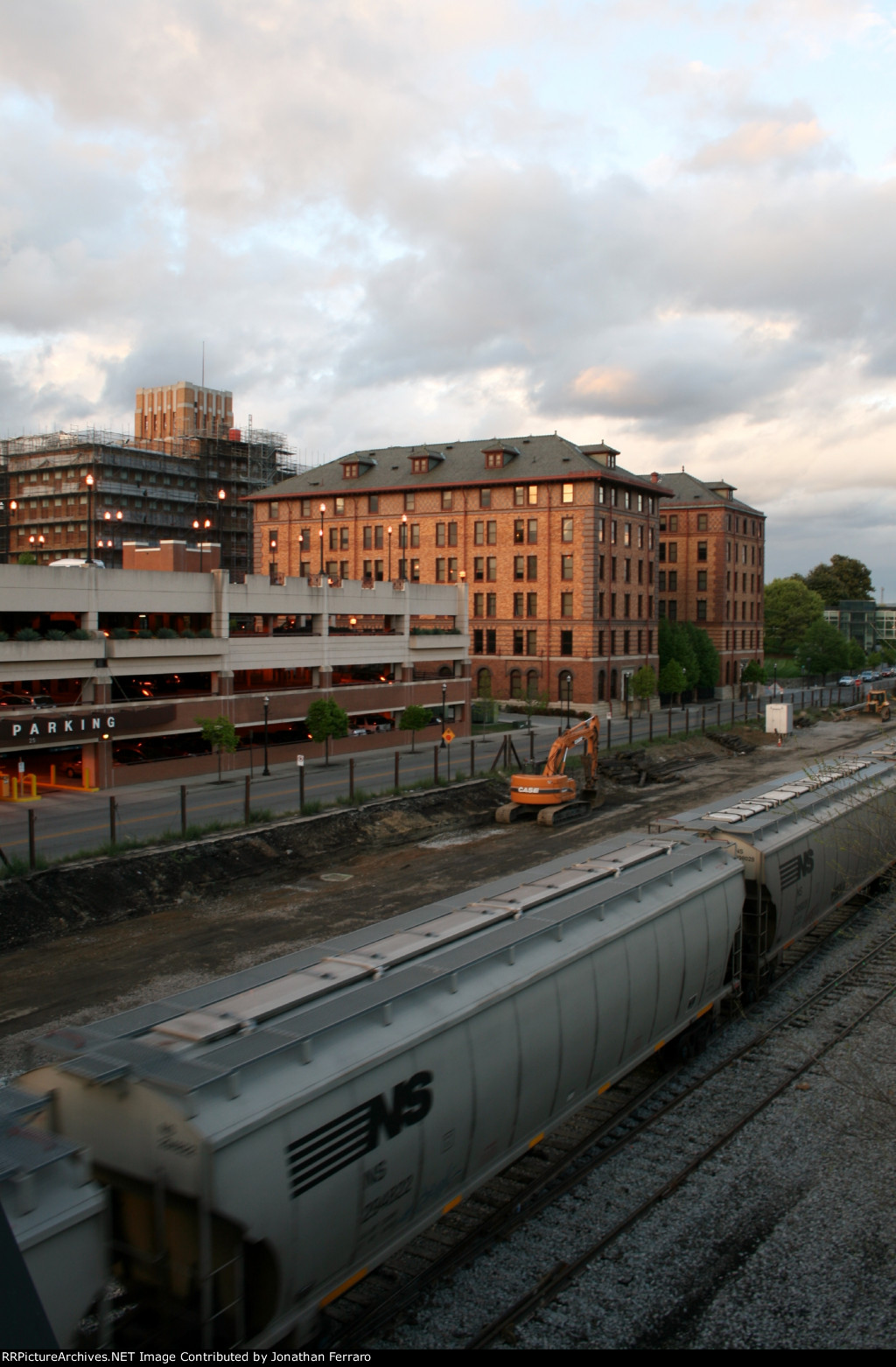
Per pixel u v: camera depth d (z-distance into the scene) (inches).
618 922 499.8
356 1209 329.1
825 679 4741.6
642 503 3270.2
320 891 1063.0
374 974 394.0
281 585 1935.3
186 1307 285.0
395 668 2289.6
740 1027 669.3
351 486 3390.7
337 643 2075.5
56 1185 260.4
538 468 3051.2
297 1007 361.4
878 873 925.8
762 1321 376.5
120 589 1647.4
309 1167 309.7
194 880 1061.8
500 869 1147.9
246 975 401.1
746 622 4082.2
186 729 1733.5
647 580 3302.2
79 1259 255.6
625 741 2301.9
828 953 847.7
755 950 666.8
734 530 3934.5
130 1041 324.2
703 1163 495.5
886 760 1070.4
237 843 1161.4
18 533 4414.4
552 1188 466.6
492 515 3125.0
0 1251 199.3
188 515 4488.2
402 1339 362.6
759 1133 526.0
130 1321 290.5
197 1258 280.8
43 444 4402.1
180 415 4945.9
